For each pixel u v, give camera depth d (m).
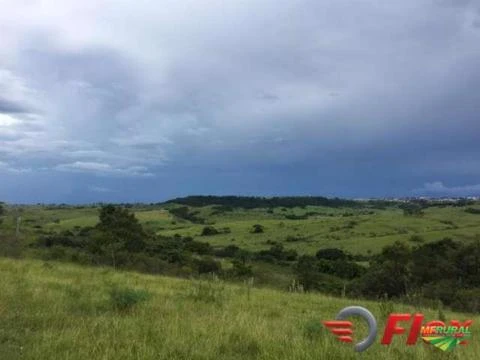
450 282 39.03
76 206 137.62
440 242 53.19
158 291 13.48
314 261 59.22
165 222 115.75
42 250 31.59
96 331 7.12
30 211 111.75
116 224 50.41
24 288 10.82
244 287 18.56
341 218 126.44
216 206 156.50
